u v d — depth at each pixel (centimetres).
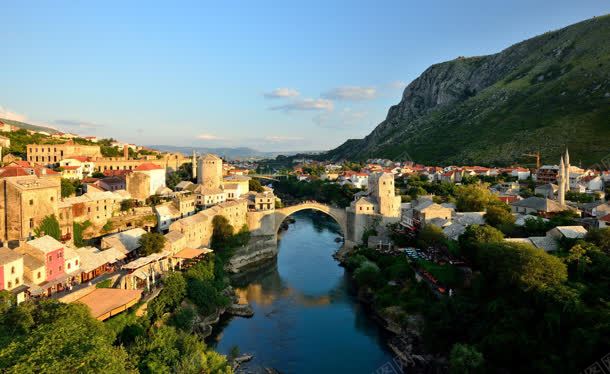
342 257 14800
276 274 13250
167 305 8675
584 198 16388
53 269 7838
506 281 7562
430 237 11662
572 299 6512
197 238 12762
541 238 9194
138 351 6397
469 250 9506
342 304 10731
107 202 12175
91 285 7900
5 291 6412
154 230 13025
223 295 10506
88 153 19162
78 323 5588
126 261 9894
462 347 6950
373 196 16388
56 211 9981
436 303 8906
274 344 8569
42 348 4366
